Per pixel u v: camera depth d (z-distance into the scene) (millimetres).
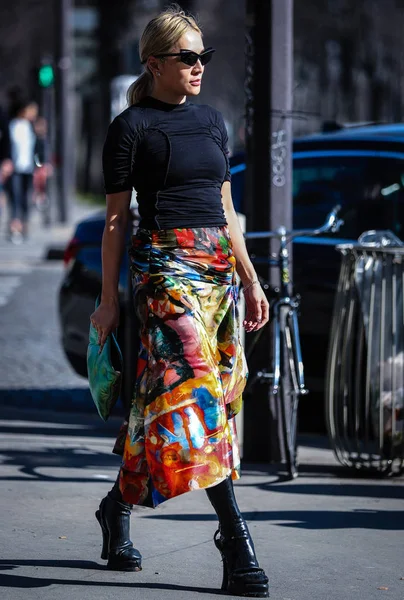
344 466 13633
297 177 15930
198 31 8961
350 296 13242
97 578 9273
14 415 16688
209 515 11367
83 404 18156
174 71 8820
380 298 13031
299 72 67188
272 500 11992
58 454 13969
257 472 13305
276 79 13609
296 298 13414
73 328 17625
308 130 65750
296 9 66250
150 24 8914
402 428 13000
